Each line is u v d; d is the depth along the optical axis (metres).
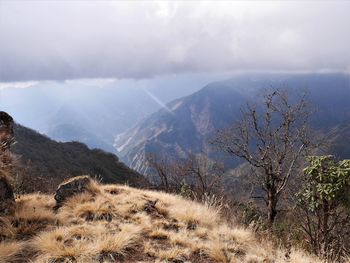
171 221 8.91
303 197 10.35
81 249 6.36
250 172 21.91
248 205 16.53
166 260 6.54
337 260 8.58
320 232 9.93
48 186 14.23
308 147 19.72
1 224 7.33
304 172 9.96
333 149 19.42
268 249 7.77
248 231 8.74
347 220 9.67
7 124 9.84
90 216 8.36
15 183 10.50
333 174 9.22
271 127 21.06
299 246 9.22
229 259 6.83
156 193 11.65
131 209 9.04
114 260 6.36
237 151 21.53
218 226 8.96
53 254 6.19
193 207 9.94
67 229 7.31
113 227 7.80
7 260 5.98
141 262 6.41
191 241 7.51
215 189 22.59
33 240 6.79
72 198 9.23
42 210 8.41
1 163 8.37
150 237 7.61
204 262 6.75
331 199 9.26
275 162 19.72
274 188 19.22
